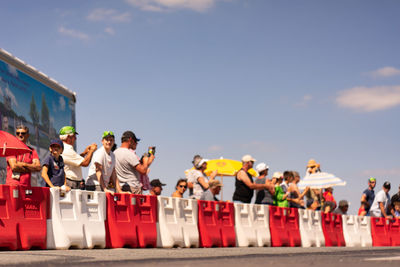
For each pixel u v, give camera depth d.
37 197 7.94
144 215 9.39
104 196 8.80
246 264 4.79
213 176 12.16
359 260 5.39
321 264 4.78
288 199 13.47
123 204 9.05
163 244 9.64
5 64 10.27
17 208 7.71
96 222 8.60
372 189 16.33
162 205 9.71
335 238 14.73
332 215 14.79
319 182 15.76
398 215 16.73
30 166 8.09
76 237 8.23
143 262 5.08
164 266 4.54
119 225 8.91
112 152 9.42
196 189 12.13
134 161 9.73
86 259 5.64
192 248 9.68
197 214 10.52
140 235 9.22
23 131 8.51
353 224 15.57
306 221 13.59
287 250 9.13
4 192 7.61
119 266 4.57
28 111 11.12
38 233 7.87
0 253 6.77
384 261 5.21
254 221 11.87
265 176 12.55
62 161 8.57
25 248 7.71
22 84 10.94
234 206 11.43
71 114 13.45
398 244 16.61
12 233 7.60
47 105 12.11
